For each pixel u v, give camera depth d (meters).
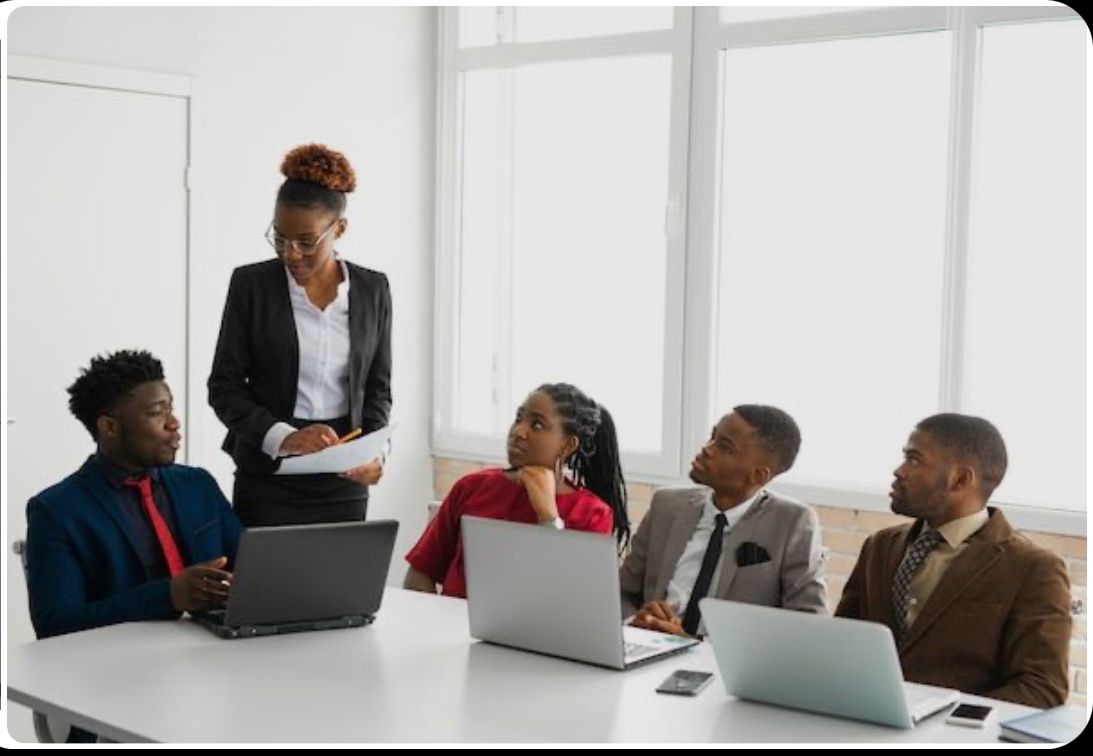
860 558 3.05
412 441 5.66
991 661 2.73
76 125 4.53
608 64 5.23
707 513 3.27
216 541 3.18
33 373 4.46
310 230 3.59
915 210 4.53
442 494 5.69
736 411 3.21
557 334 5.44
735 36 4.82
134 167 4.70
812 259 4.76
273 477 3.76
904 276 4.56
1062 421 4.24
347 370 3.73
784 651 2.36
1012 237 4.31
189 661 2.66
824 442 4.77
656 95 5.10
